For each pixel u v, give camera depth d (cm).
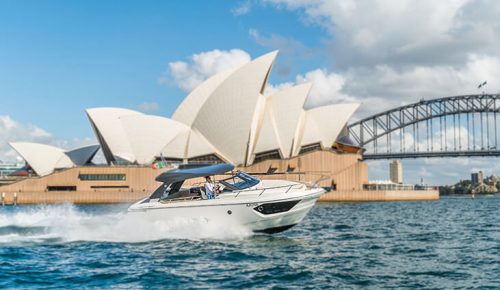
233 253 1739
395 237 2391
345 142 10575
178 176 1995
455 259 1688
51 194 9188
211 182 2058
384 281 1338
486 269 1502
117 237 2038
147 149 9400
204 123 9375
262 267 1516
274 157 9619
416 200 10662
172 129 9456
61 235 2056
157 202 2022
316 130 9775
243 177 2123
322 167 9594
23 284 1292
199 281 1336
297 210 2033
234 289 1252
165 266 1523
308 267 1522
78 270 1466
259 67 8762
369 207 6844
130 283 1312
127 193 9194
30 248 1820
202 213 1988
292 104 9225
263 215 1983
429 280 1350
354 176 9719
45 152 10062
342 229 2839
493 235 2478
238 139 9206
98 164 10225
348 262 1616
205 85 9662
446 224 3288
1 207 7769
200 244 1912
